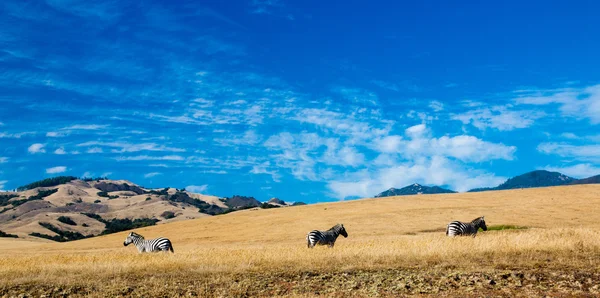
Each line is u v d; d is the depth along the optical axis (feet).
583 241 69.72
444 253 64.18
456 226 94.32
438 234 147.95
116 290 50.08
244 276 55.62
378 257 64.08
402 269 56.24
